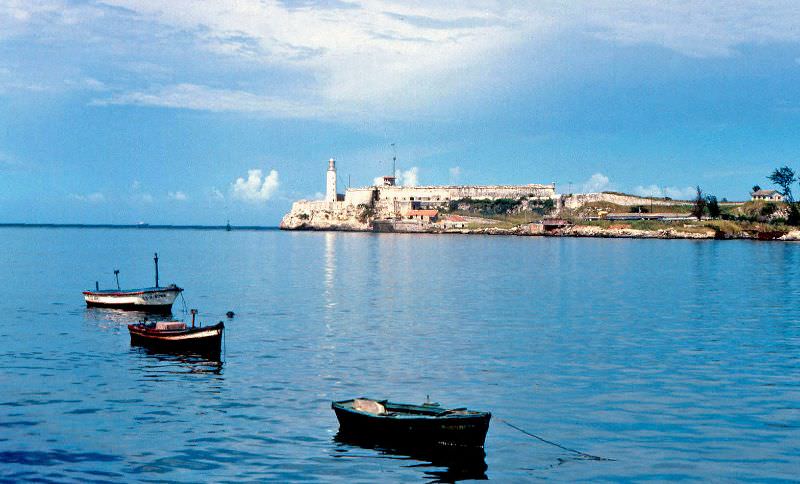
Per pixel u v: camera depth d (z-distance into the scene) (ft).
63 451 108.99
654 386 146.00
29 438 114.52
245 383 148.66
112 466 103.35
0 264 519.60
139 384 147.84
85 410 129.18
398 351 182.91
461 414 110.73
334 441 113.29
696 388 144.25
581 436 115.55
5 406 131.54
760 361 169.68
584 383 148.46
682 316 246.27
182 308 271.69
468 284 370.53
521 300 297.74
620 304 282.56
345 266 506.89
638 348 186.80
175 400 135.44
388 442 111.75
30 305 281.54
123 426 120.26
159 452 108.47
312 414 126.82
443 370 160.45
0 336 207.62
